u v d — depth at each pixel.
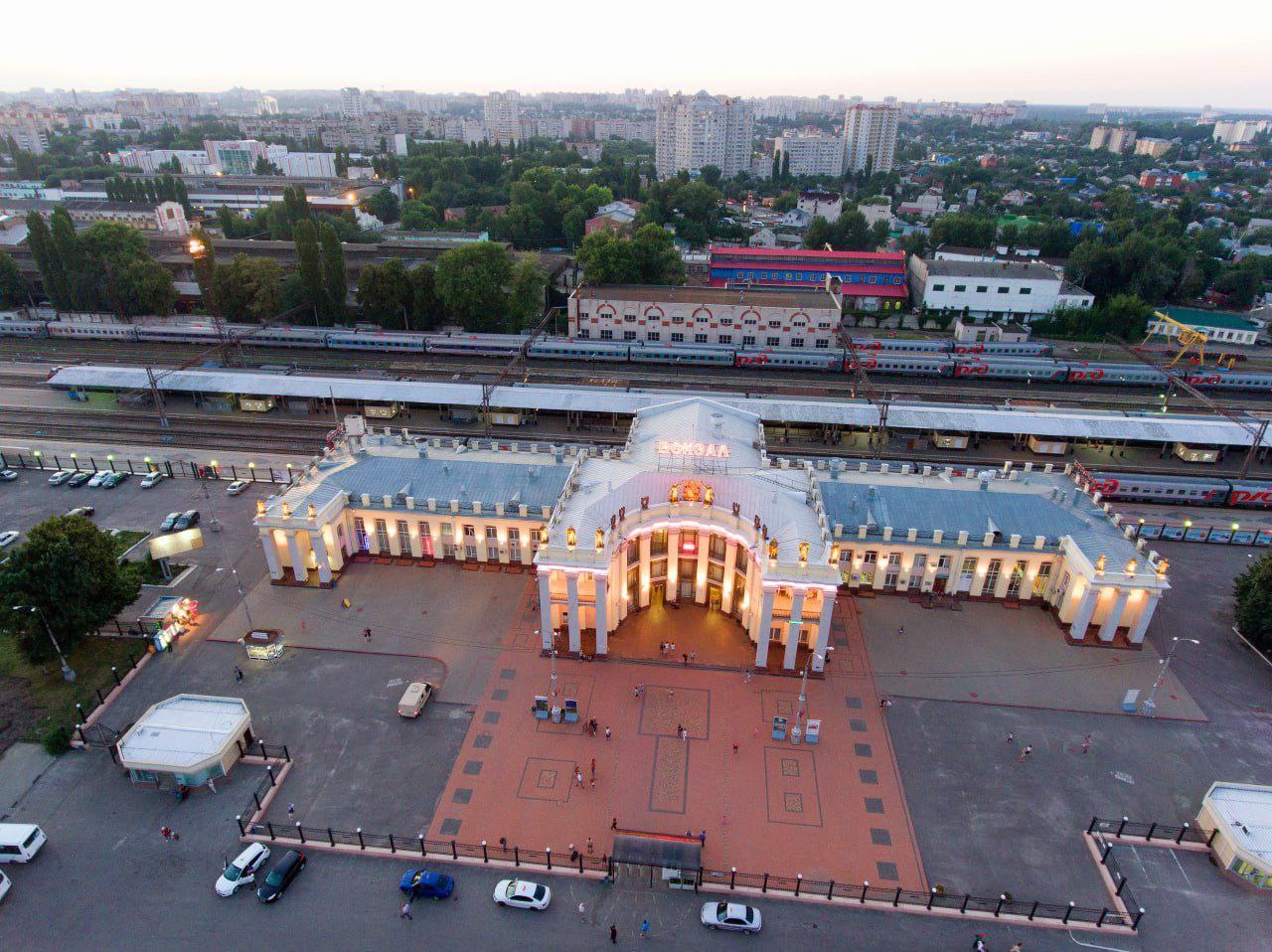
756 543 80.38
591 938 54.78
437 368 160.62
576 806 64.69
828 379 159.12
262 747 67.44
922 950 54.38
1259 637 82.75
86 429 132.50
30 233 179.75
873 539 88.50
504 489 94.75
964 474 98.75
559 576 79.62
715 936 55.06
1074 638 84.38
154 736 67.19
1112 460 127.06
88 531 79.94
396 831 62.31
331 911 56.25
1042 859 60.91
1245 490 111.81
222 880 57.25
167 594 90.44
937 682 78.69
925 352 169.75
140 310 185.38
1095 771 68.69
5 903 56.44
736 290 188.12
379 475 97.00
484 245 175.25
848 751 70.38
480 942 54.31
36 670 78.69
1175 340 189.62
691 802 65.12
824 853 61.09
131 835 61.72
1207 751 71.00
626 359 166.62
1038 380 159.88
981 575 89.94
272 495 111.75
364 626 85.56
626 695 76.50
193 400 145.00
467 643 83.25
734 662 81.19
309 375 148.00
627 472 88.31
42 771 67.31
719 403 107.81
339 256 180.00
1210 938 55.41
